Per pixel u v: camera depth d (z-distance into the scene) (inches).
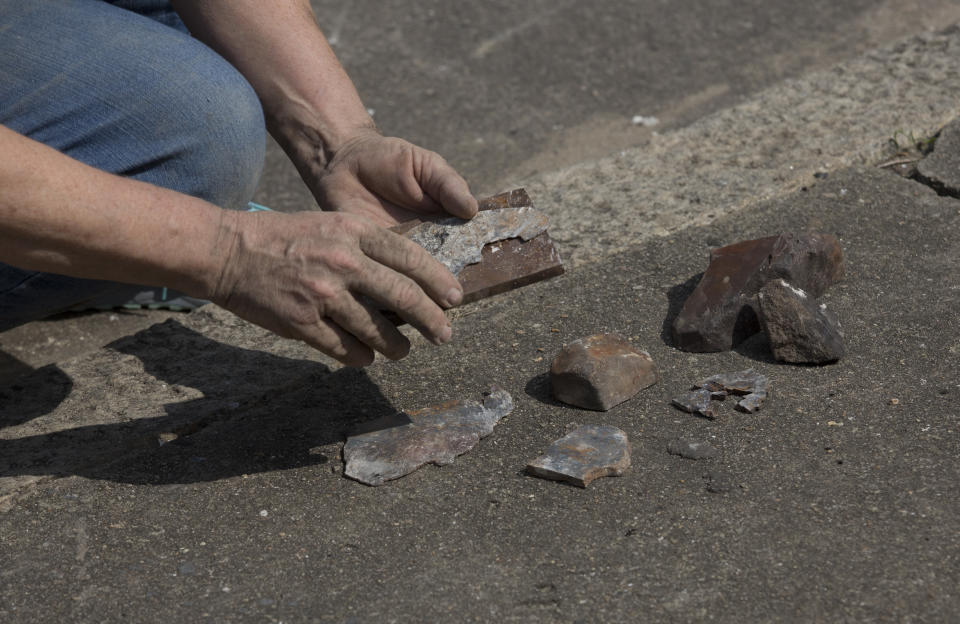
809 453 66.3
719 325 77.7
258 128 76.6
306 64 77.2
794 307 74.9
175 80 72.1
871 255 88.7
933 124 109.7
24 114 70.4
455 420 71.5
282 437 72.5
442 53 155.6
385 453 68.2
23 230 53.7
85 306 99.2
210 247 58.3
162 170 74.2
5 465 70.5
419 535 62.0
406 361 80.5
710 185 102.7
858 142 107.3
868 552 57.8
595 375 71.6
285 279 58.6
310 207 122.2
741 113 116.9
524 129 135.2
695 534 60.2
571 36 157.4
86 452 71.6
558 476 65.2
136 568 60.7
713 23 157.8
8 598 58.9
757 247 82.0
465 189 69.2
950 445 65.6
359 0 173.8
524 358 79.4
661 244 93.7
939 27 148.1
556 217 100.6
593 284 88.7
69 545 62.9
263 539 62.5
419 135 135.5
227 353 83.8
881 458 65.1
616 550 59.6
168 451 71.8
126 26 74.3
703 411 70.4
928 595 54.5
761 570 57.2
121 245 55.9
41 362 92.6
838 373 74.2
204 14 78.4
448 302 61.6
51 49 71.0
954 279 84.0
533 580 57.9
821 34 151.5
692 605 55.3
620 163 109.7
